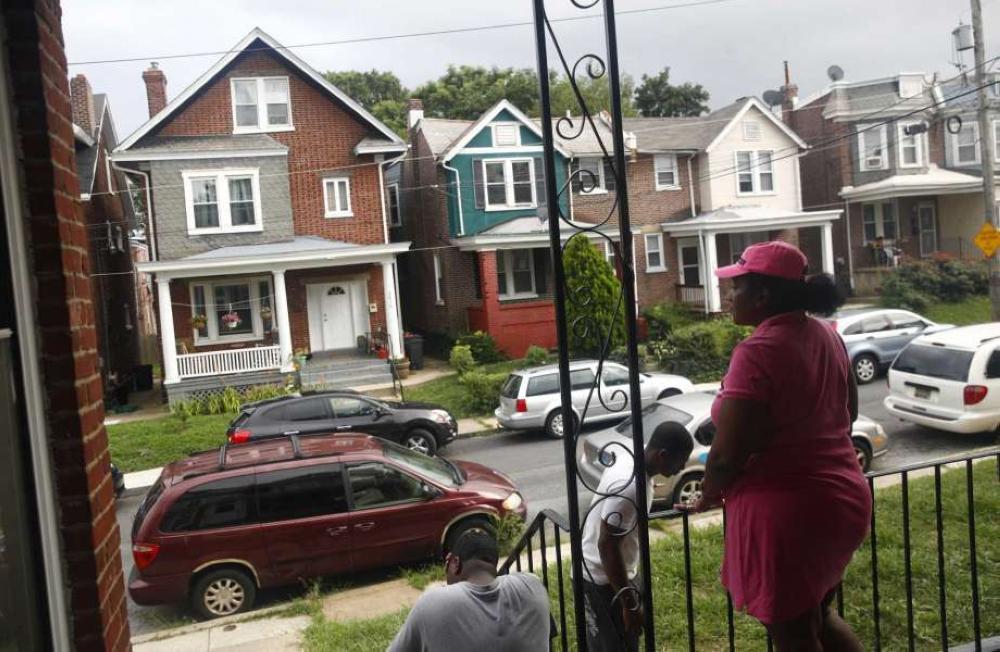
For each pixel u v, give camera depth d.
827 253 28.83
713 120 31.44
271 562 8.03
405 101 52.81
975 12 19.83
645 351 23.05
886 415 14.75
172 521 7.89
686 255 29.98
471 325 27.17
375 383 22.75
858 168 32.62
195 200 23.33
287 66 24.47
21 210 2.83
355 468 8.46
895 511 7.62
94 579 2.89
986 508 7.43
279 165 24.02
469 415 18.92
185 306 23.89
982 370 11.77
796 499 2.35
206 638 7.18
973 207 32.78
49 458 2.84
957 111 32.50
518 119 27.44
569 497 2.78
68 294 2.90
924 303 27.78
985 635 4.73
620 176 2.69
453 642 2.90
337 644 6.34
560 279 2.73
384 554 8.38
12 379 2.68
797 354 2.37
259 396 20.72
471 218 27.11
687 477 9.64
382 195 25.41
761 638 5.06
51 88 2.96
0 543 2.46
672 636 5.15
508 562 4.19
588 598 3.69
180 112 23.70
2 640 2.42
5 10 2.82
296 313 25.16
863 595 5.49
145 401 24.28
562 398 2.77
